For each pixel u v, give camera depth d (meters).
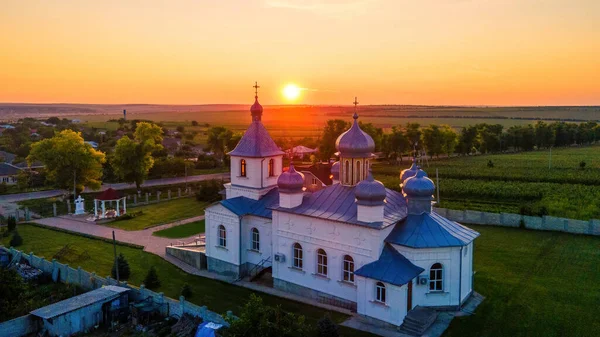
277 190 48.88
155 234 63.25
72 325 35.16
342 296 39.38
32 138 174.62
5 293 37.06
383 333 34.69
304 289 41.88
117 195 73.00
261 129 49.69
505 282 43.62
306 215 40.47
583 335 33.69
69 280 44.88
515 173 119.12
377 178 110.06
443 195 91.44
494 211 73.94
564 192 90.38
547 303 39.00
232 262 47.41
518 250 53.41
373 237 36.88
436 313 37.06
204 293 42.94
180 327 35.00
